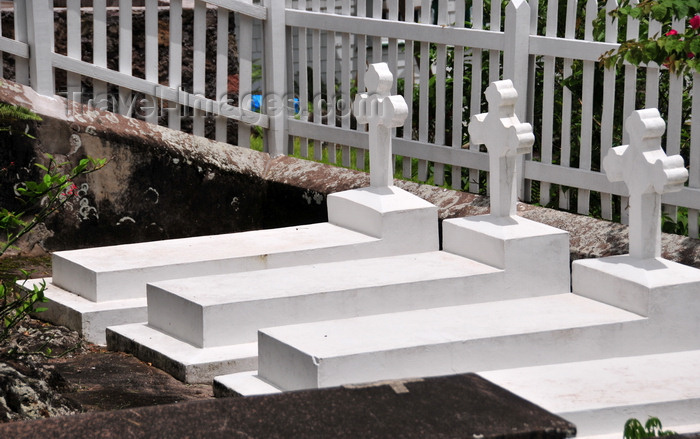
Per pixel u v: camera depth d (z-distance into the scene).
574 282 5.11
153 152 7.23
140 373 4.82
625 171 4.89
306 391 2.74
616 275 4.82
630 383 4.21
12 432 2.52
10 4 7.95
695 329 4.75
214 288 5.13
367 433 2.48
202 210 7.52
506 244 5.27
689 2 5.57
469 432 2.47
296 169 7.67
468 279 5.23
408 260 5.57
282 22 7.87
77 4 7.05
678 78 5.59
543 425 2.51
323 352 4.18
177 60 7.52
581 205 6.30
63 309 5.52
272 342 4.43
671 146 5.71
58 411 3.93
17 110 6.62
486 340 4.40
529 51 6.37
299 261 5.84
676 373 4.35
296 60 12.31
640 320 4.65
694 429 3.98
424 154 7.07
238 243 6.03
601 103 6.53
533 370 4.41
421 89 7.04
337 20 7.51
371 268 5.42
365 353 4.18
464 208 6.60
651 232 4.87
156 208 7.31
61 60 7.01
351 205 6.21
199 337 4.87
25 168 6.77
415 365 4.28
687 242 5.60
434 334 4.43
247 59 7.84
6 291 4.77
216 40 7.79
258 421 2.56
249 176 7.68
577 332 4.55
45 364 4.62
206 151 7.51
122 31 7.29
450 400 2.66
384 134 6.11
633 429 3.47
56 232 6.94
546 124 6.40
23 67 6.97
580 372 4.37
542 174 6.44
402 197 6.10
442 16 6.86
